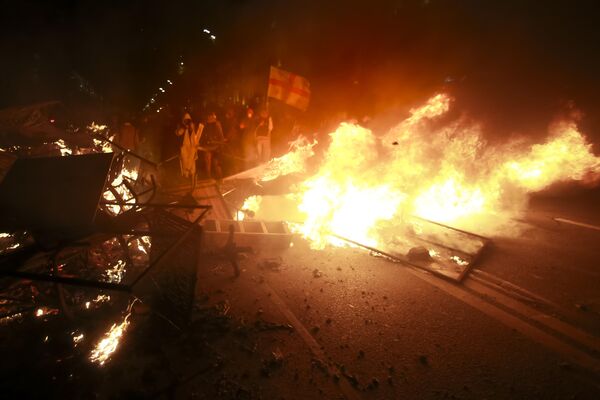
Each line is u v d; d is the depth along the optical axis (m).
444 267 5.43
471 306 4.34
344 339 3.61
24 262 3.52
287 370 3.14
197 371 3.08
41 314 3.89
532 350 3.54
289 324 3.84
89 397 2.78
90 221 3.50
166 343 3.44
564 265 5.53
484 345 3.60
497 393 2.97
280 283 4.76
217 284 4.66
